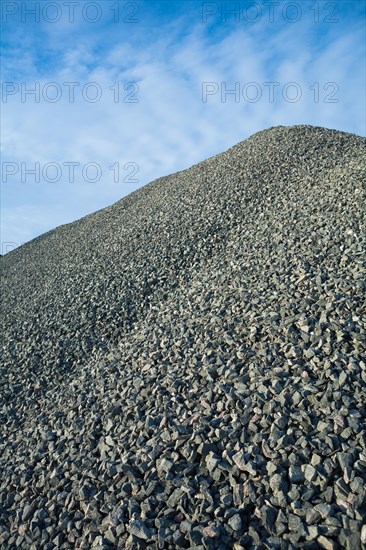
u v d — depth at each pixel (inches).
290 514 138.9
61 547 161.2
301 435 165.5
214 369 221.6
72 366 320.5
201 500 153.6
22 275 602.9
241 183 520.4
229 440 174.4
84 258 525.3
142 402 221.6
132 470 176.2
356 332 211.5
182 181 653.3
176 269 398.9
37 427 248.4
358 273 256.8
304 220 360.5
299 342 219.5
